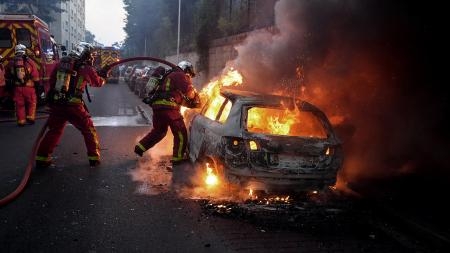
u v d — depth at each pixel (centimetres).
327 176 486
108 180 569
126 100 1864
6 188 518
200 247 374
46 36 1443
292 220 451
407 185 611
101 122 1138
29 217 427
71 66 609
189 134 650
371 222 463
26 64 1006
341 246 395
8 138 845
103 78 648
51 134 618
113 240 380
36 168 617
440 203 530
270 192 498
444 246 403
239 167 471
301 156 476
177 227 416
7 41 1268
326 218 466
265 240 396
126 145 821
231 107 518
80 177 579
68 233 392
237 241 390
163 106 623
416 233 438
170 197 505
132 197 501
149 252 360
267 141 470
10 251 350
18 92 1001
